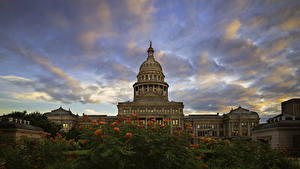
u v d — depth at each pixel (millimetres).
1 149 22797
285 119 59781
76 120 167125
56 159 23828
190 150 19188
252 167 25000
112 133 17500
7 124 61531
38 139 25672
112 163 15805
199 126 173250
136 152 16891
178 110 162625
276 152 26219
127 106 162000
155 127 18609
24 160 22141
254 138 69125
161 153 17266
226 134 169625
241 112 168625
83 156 16938
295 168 25875
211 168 25797
